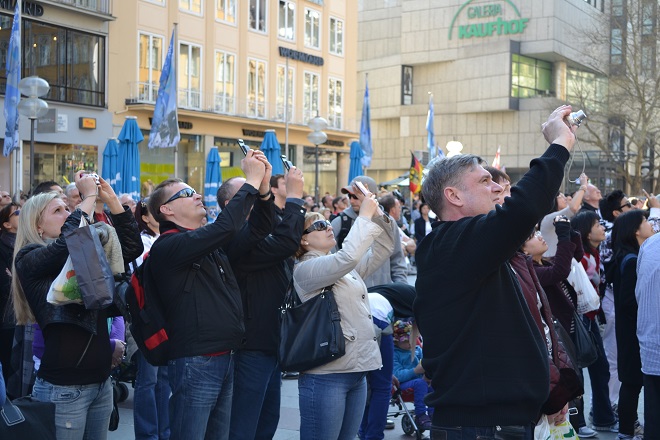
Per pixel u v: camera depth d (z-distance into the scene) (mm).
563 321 5926
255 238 5062
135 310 4547
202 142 33906
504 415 3170
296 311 4848
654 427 5316
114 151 19984
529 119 60250
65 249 4227
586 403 8391
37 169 26781
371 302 6031
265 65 36625
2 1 25312
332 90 41062
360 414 5062
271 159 22641
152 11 30953
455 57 62969
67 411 4305
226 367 4566
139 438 6266
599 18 45969
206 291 4484
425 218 19703
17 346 4977
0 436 3617
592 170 51094
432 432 3299
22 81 15258
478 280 3164
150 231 7305
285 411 7707
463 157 3486
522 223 3049
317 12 39844
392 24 66750
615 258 6629
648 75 40219
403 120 65375
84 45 28344
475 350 3184
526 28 60406
